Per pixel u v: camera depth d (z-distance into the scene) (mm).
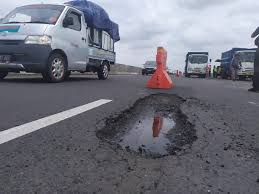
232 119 4617
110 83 10016
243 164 2758
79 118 4191
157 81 8867
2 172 2410
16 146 2979
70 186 2227
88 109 4812
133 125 4113
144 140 3418
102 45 12359
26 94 6043
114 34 13758
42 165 2566
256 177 2488
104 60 12609
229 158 2898
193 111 5090
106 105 5250
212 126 4109
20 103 5070
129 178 2385
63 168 2523
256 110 5543
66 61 9500
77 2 11930
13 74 12578
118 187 2236
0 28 8906
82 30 10414
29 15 9312
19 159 2670
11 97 5609
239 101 6695
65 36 9398
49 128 3633
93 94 6555
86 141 3232
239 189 2273
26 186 2207
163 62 9188
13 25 8828
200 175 2488
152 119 4527
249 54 27844
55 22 9156
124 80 12484
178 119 4578
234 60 27109
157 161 2758
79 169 2516
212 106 5742
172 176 2449
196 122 4301
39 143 3092
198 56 35656
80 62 10320
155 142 3355
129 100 5922
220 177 2465
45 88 7191
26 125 3705
